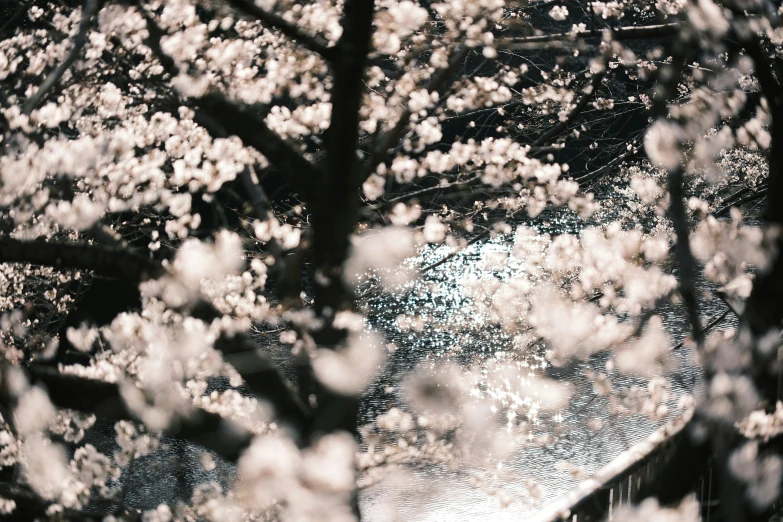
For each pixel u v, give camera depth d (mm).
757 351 3219
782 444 3254
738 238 3979
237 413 5258
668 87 3713
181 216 5629
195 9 5746
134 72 6059
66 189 5051
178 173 5691
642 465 4816
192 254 3541
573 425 11609
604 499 4676
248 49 5918
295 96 6277
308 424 3721
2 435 4320
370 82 6391
